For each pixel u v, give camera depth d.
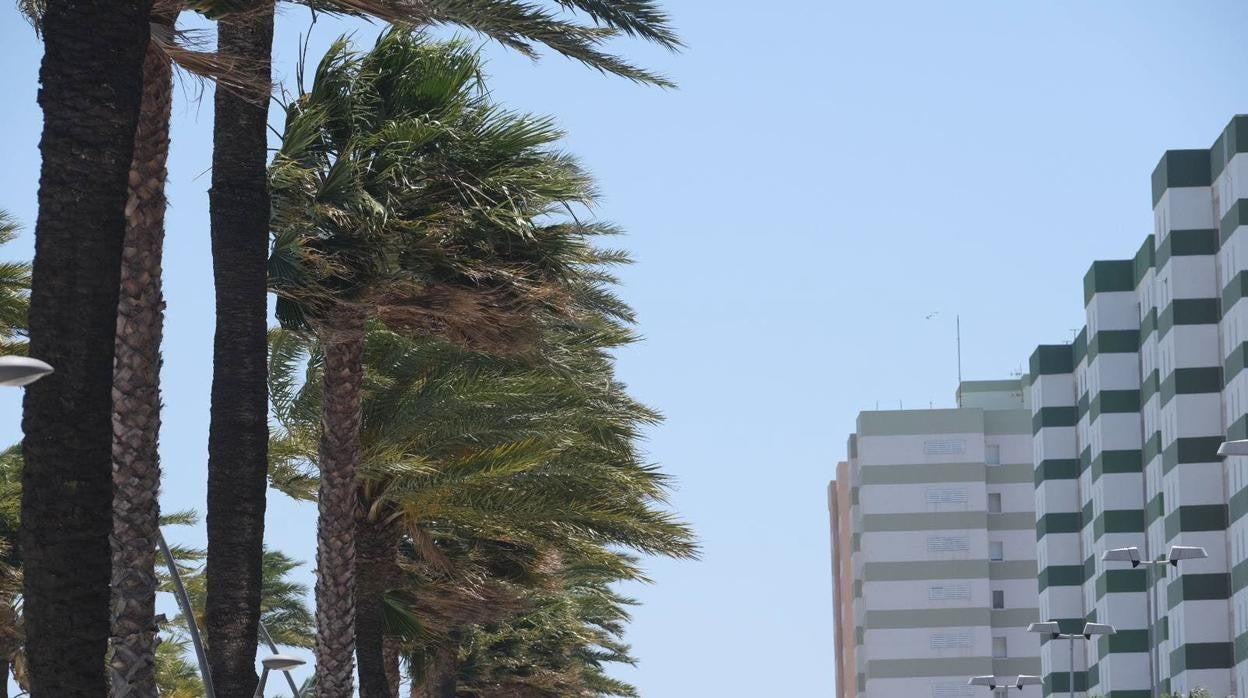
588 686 102.25
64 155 19.30
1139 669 166.62
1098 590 173.38
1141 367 169.12
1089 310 176.50
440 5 29.59
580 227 36.41
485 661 76.31
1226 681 142.62
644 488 44.59
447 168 34.97
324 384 38.38
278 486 43.91
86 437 19.09
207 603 29.23
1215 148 146.88
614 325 48.84
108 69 19.48
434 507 43.16
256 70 29.53
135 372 26.64
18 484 51.22
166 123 26.94
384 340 42.44
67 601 18.97
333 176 33.72
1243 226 139.62
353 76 35.19
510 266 35.47
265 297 29.77
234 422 29.28
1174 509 148.25
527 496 43.16
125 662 26.33
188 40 25.44
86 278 19.20
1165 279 151.12
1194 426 146.62
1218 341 147.00
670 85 30.53
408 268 34.94
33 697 19.02
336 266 34.47
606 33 30.09
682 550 44.84
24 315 42.81
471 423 41.59
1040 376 196.62
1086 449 186.50
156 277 26.86
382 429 41.53
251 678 29.16
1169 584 150.62
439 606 47.62
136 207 26.72
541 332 37.66
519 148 35.38
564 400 43.56
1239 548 138.88
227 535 29.08
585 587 79.31
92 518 19.11
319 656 38.47
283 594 84.94
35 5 22.78
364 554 43.62
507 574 53.69
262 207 29.83
